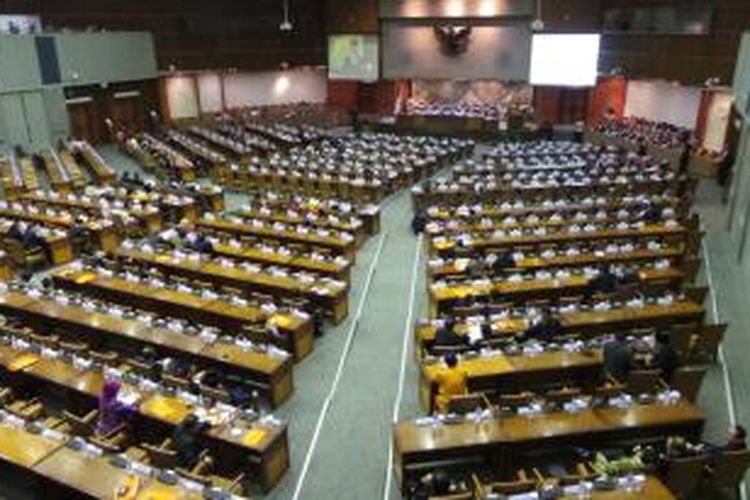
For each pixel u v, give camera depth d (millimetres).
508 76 37969
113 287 15984
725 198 26016
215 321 14961
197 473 9938
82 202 23422
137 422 11180
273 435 10672
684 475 9891
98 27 36219
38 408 11484
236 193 28703
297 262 17750
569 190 24641
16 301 15258
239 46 39656
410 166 29406
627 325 14102
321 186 26875
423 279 19141
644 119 34656
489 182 25500
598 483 9242
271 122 41406
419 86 41812
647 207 21719
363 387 13766
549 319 13445
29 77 31500
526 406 10969
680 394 11648
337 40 40312
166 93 39125
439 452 10375
